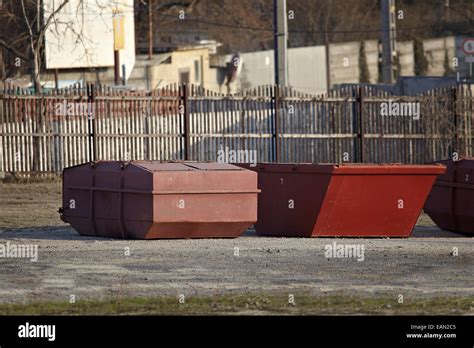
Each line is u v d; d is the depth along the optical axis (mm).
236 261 25500
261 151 51406
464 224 33594
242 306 19594
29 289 21516
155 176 29625
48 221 36438
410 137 53500
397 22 121562
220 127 50750
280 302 19984
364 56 108875
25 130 48281
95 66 77938
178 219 29875
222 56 101750
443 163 34438
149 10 93125
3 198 43219
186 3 107750
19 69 72812
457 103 53906
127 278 22859
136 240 30203
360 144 52812
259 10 123125
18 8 70750
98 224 31406
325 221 31266
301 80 99938
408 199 31828
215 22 120438
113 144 49281
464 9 121375
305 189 31391
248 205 30688
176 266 24609
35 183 47812
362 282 22531
